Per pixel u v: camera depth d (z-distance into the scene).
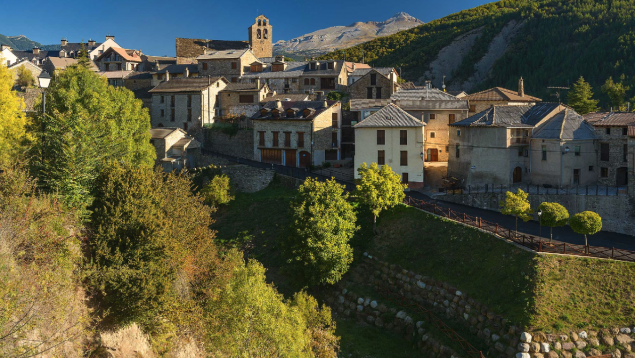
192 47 108.06
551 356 26.78
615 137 47.09
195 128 74.69
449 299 33.31
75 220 24.66
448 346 29.92
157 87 78.69
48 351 17.75
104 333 21.02
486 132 50.31
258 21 115.69
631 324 27.55
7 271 18.09
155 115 78.44
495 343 28.69
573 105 73.81
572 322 28.00
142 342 21.64
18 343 16.78
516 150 49.94
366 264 39.81
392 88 77.12
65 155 27.98
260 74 86.75
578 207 43.25
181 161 64.56
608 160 47.75
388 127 52.19
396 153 52.31
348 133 66.62
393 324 33.72
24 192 22.73
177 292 24.62
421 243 38.91
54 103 42.53
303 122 62.28
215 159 65.44
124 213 25.52
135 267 23.70
